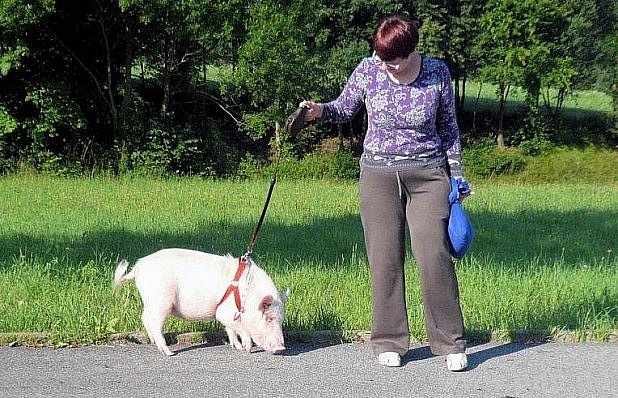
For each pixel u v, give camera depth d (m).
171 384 5.04
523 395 4.99
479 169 36.94
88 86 29.11
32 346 5.72
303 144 35.16
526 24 39.19
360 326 6.29
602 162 38.59
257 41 27.66
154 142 28.05
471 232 5.27
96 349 5.70
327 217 13.77
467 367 5.49
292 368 5.40
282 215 13.88
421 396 4.93
